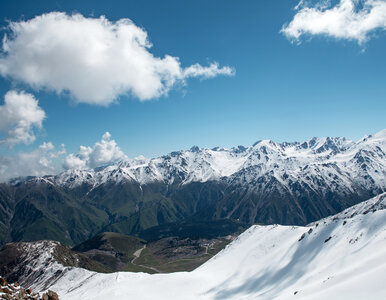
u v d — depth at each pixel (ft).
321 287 298.76
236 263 607.78
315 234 501.97
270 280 457.68
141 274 594.24
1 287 164.45
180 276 541.75
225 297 458.91
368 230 403.13
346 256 370.73
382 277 246.27
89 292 551.18
